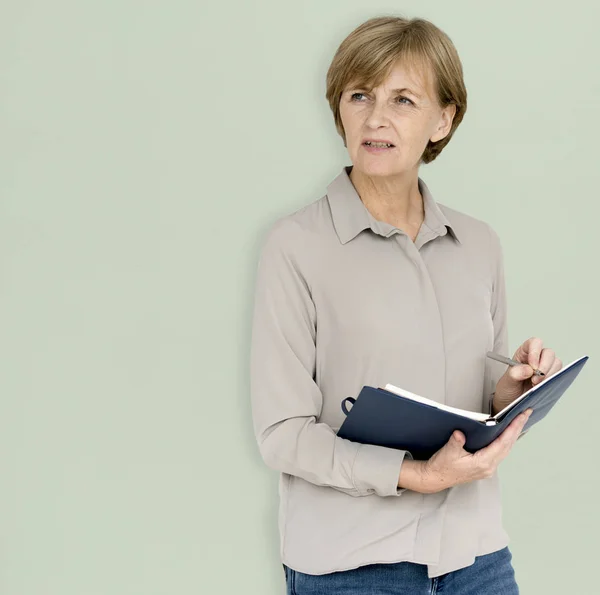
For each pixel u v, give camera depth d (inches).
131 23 124.9
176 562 132.9
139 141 126.6
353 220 89.6
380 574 87.5
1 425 129.7
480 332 92.0
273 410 87.8
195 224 127.8
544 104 130.5
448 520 88.7
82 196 127.2
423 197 94.6
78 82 125.5
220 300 129.0
